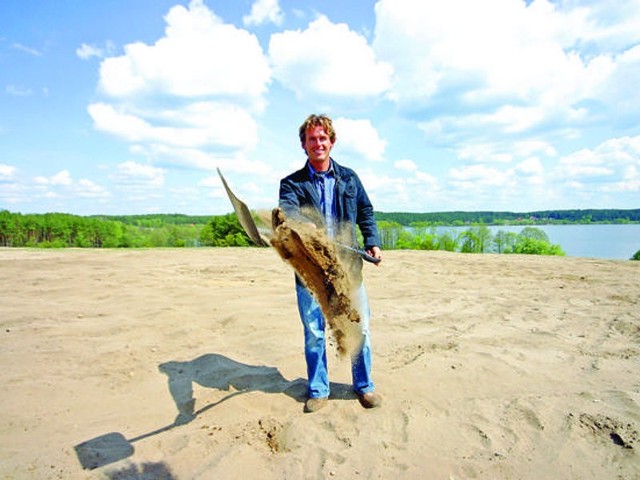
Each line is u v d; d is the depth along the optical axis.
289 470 2.63
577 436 2.95
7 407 3.42
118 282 9.26
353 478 2.54
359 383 3.49
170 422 3.28
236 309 6.70
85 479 2.54
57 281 9.29
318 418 3.27
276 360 4.54
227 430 3.10
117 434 3.07
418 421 3.20
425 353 4.69
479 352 4.72
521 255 17.34
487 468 2.63
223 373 4.20
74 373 4.15
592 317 6.36
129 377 4.12
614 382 3.93
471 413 3.32
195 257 15.76
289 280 9.95
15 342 4.97
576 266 13.02
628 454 2.74
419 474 2.58
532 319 6.27
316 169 3.43
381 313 6.68
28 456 2.76
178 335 5.34
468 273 11.54
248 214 2.95
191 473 2.60
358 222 3.71
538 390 3.75
